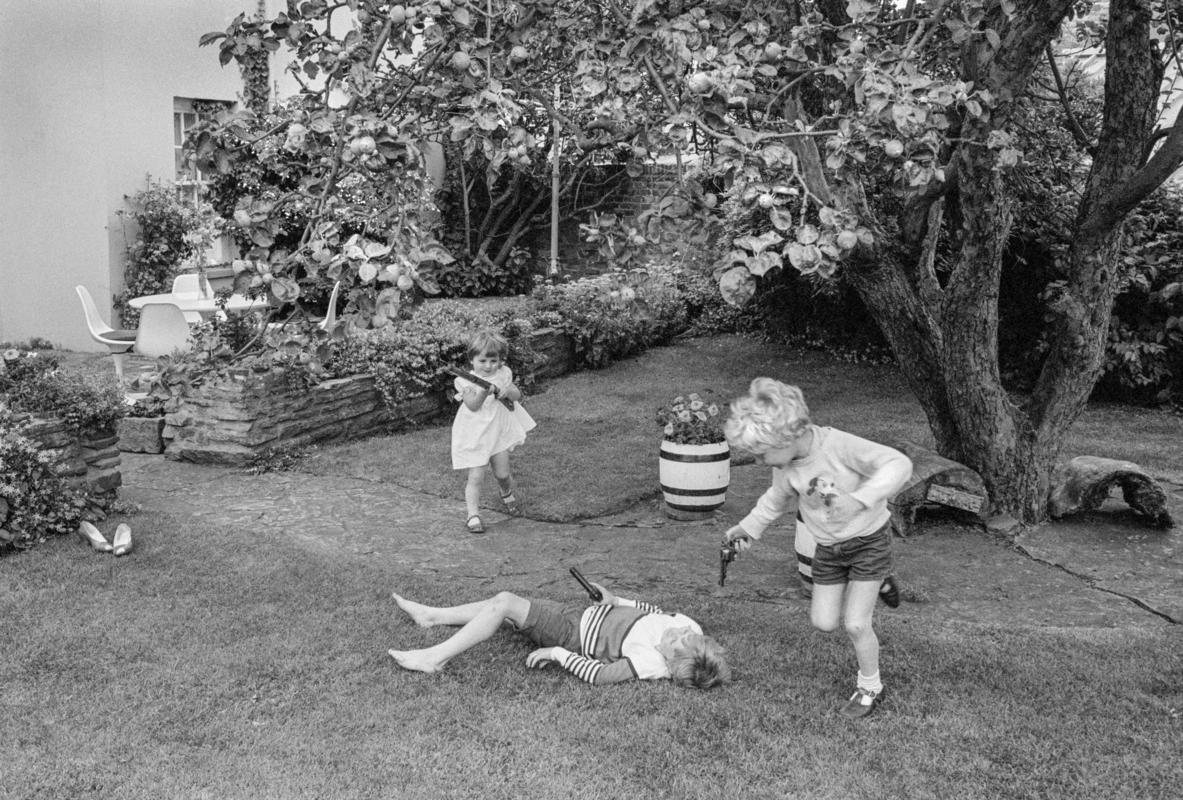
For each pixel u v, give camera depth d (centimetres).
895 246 677
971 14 484
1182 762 364
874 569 391
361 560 587
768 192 356
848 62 392
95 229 1255
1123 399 1086
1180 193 1064
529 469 790
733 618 498
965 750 372
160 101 1305
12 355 679
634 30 390
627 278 402
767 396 380
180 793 334
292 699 403
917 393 693
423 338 965
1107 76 614
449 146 1547
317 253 334
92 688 407
